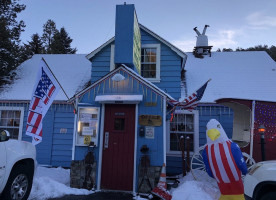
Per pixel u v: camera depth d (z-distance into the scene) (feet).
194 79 34.47
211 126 11.90
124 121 21.70
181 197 17.60
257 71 35.29
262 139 20.94
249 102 22.27
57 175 25.43
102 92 22.36
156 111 21.35
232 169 10.98
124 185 20.57
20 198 15.56
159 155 20.61
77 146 21.75
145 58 32.17
